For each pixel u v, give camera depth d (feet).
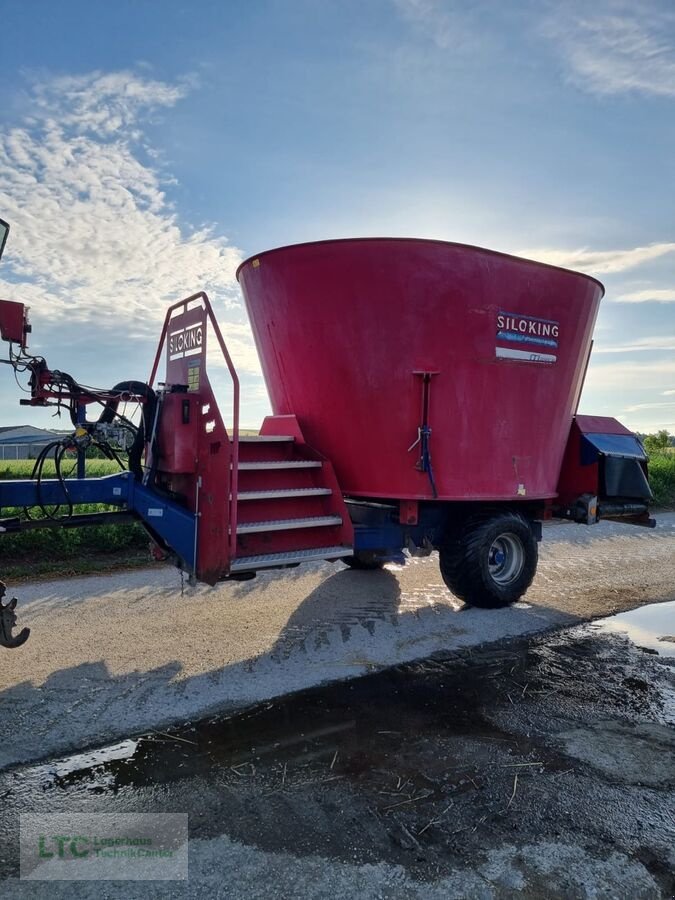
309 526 18.15
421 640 17.89
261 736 12.30
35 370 16.20
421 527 20.80
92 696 13.88
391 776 10.87
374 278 18.66
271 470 18.60
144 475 18.15
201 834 9.29
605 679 15.38
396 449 19.35
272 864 8.65
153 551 18.52
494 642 17.90
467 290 18.97
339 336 19.30
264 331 21.42
